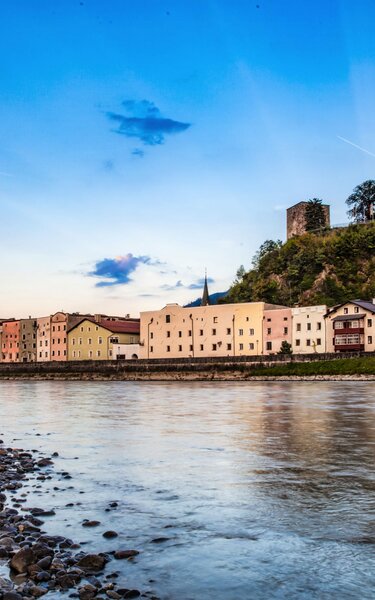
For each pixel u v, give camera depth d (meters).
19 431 32.38
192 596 9.52
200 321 127.06
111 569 10.62
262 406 47.06
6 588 9.52
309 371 96.56
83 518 13.87
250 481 17.78
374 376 89.38
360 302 111.19
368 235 167.50
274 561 10.98
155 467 20.34
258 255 190.62
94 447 25.52
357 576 10.23
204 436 28.67
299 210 197.50
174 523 13.43
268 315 119.12
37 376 133.00
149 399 60.31
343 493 16.12
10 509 14.23
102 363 124.06
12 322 168.12
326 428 31.06
